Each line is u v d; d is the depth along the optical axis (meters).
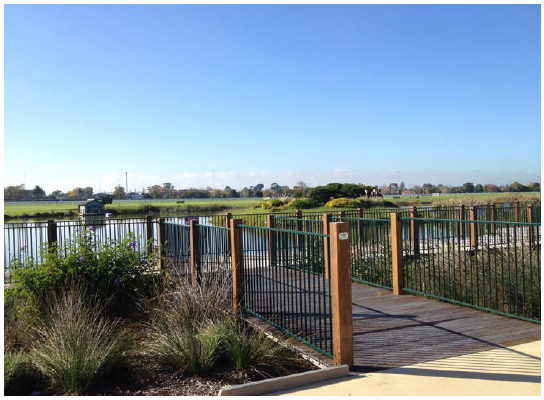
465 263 6.94
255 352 4.23
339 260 3.97
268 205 38.81
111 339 4.53
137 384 3.81
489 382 3.59
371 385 3.58
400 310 6.17
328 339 4.79
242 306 5.84
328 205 34.31
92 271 6.59
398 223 7.24
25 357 4.16
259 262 6.43
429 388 3.49
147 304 6.23
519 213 15.90
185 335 4.33
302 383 3.65
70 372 3.73
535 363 4.02
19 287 6.29
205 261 6.94
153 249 7.92
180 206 51.62
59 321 4.65
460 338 4.86
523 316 5.73
